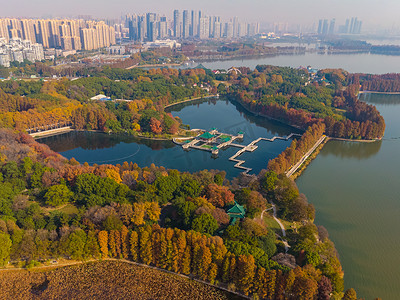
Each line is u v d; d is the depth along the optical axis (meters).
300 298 171.62
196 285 194.50
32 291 189.25
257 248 199.50
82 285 193.50
